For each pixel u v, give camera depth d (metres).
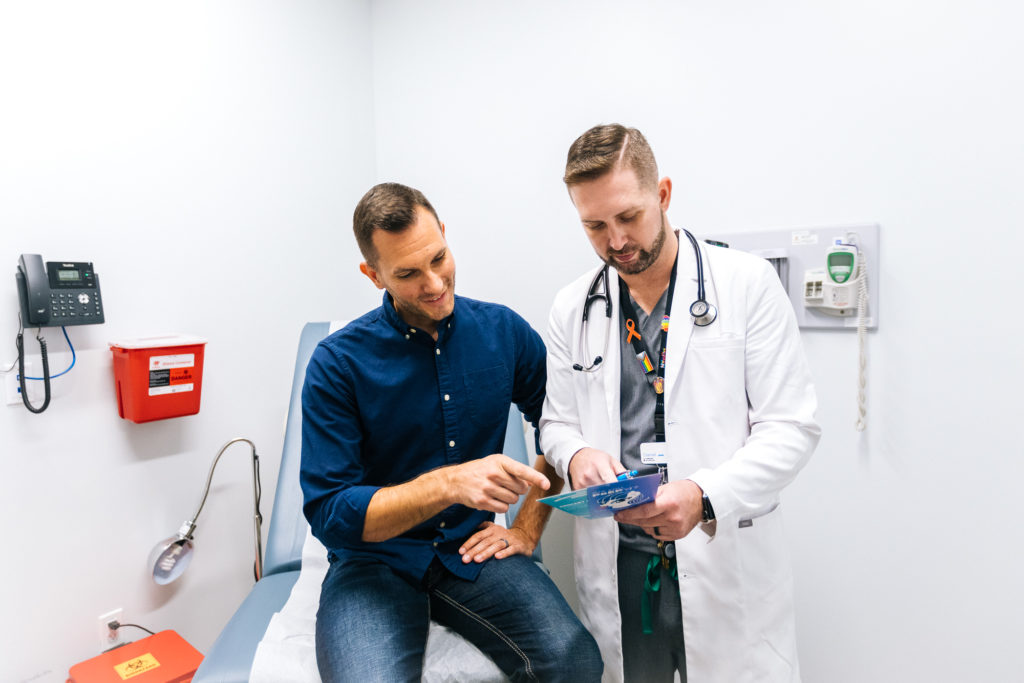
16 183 1.37
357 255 2.26
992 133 1.30
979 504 1.36
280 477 1.62
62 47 1.44
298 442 1.66
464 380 1.27
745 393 1.13
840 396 1.49
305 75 2.03
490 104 2.00
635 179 1.00
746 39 1.55
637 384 1.19
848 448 1.50
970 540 1.38
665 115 1.68
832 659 1.54
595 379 1.21
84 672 1.39
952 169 1.34
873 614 1.49
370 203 1.09
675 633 1.15
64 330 1.46
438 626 1.22
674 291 1.15
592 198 1.01
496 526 1.31
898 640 1.47
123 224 1.57
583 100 1.81
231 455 1.85
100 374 1.53
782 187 1.53
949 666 1.42
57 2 1.42
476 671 1.10
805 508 1.56
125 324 1.58
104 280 1.53
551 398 1.34
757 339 1.10
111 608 1.57
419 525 1.23
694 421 1.12
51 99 1.42
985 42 1.29
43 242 1.41
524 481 1.02
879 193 1.42
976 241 1.33
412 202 1.09
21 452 1.40
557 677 1.06
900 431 1.43
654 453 1.12
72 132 1.46
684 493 0.97
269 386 1.96
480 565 1.22
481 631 1.16
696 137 1.63
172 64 1.66
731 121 1.58
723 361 1.10
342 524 1.07
